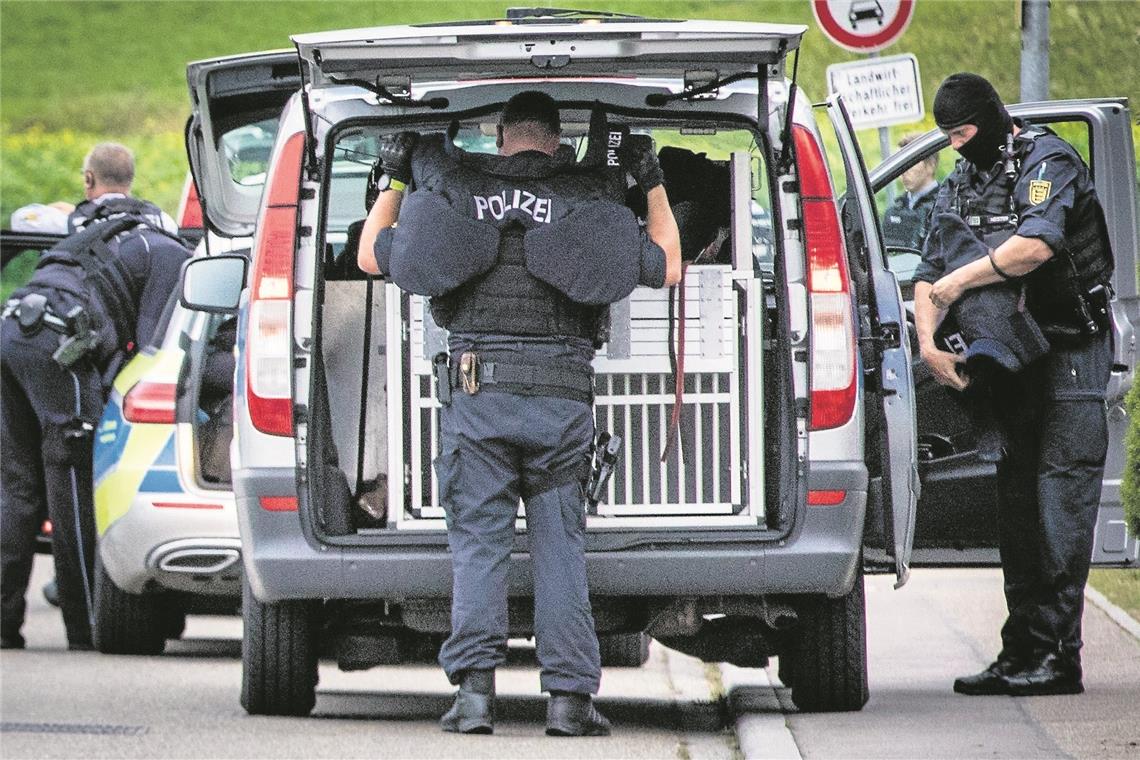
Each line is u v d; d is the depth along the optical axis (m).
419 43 22.30
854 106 39.25
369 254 23.58
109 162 36.38
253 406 23.75
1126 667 29.03
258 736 24.84
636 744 24.19
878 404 23.98
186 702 28.36
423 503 24.31
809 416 23.58
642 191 24.55
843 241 23.73
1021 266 25.86
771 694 28.06
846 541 23.58
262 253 23.83
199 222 41.81
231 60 33.16
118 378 33.12
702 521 23.97
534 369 23.14
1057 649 26.95
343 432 25.05
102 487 32.19
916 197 32.31
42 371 34.56
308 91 24.14
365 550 23.59
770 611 24.56
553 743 24.03
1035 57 38.56
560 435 23.14
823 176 23.72
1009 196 26.34
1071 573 26.78
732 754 23.98
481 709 23.95
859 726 24.44
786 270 23.66
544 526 23.23
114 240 34.97
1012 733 23.73
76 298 34.56
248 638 25.97
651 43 22.39
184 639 37.03
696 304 24.12
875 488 24.34
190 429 31.73
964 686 27.23
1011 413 27.05
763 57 22.67
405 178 23.75
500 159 23.39
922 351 26.66
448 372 23.38
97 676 31.36
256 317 23.80
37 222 42.03
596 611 24.70
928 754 22.44
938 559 29.91
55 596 42.22
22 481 35.66
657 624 24.70
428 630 24.67
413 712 27.55
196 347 32.19
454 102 23.86
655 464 24.25
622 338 24.11
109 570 32.31
